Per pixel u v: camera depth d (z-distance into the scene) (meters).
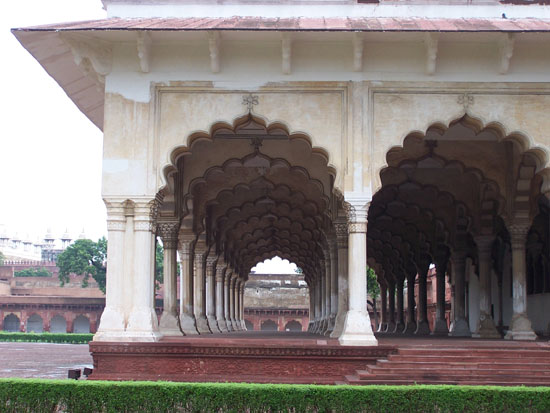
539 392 5.32
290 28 6.79
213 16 7.88
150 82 7.49
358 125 7.42
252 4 7.89
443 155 9.59
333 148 7.44
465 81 7.48
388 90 7.49
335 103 7.51
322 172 9.83
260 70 7.52
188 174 9.93
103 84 7.72
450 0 7.85
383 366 6.56
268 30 6.84
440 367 6.49
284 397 5.37
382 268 22.02
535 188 9.47
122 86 7.47
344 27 6.87
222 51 7.52
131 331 7.08
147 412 5.41
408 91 7.49
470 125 7.65
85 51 7.35
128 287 7.23
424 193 12.64
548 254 11.70
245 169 11.32
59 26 7.01
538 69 7.47
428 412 5.32
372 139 7.44
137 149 7.39
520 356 6.73
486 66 7.49
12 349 22.97
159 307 36.78
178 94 7.52
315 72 7.50
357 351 6.85
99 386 5.47
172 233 9.97
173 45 7.52
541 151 7.46
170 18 7.76
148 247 7.30
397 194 12.35
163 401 5.42
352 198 7.31
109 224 7.30
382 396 5.34
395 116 7.47
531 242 12.44
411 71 7.50
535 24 7.11
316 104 7.50
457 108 7.47
